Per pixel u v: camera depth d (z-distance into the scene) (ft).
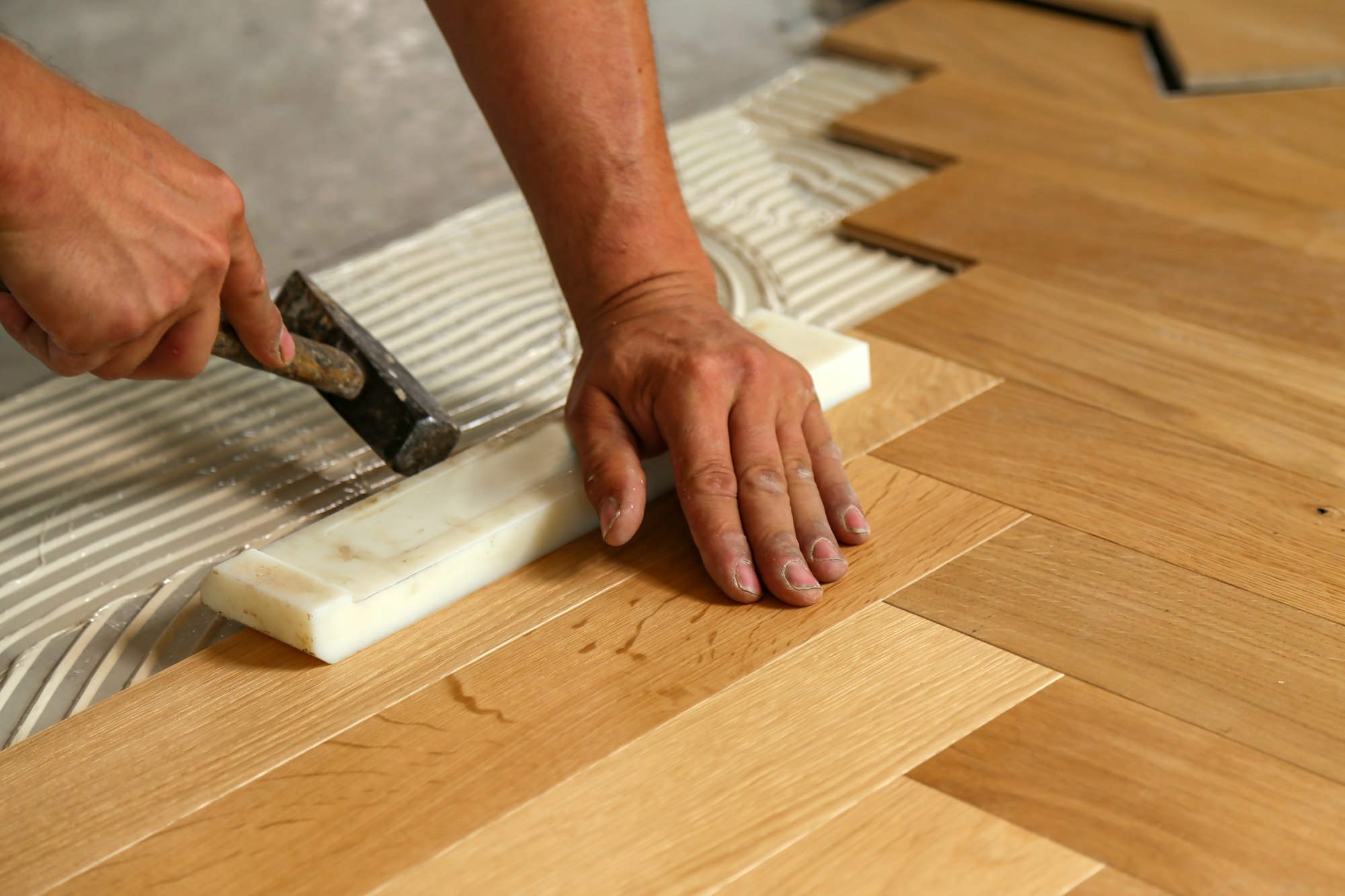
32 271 2.72
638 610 3.49
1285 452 3.97
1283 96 6.66
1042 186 5.82
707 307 3.85
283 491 4.29
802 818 2.81
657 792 2.91
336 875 2.77
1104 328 4.70
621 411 3.74
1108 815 2.78
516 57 3.76
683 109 7.08
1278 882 2.61
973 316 4.85
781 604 3.45
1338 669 3.11
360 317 5.26
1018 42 7.57
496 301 5.35
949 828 2.77
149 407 4.77
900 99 6.86
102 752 3.15
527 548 3.70
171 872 2.81
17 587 3.92
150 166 2.80
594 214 3.86
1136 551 3.56
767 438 3.55
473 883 2.73
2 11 8.91
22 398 4.85
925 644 3.28
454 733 3.12
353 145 7.04
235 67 8.09
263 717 3.22
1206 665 3.15
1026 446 4.06
